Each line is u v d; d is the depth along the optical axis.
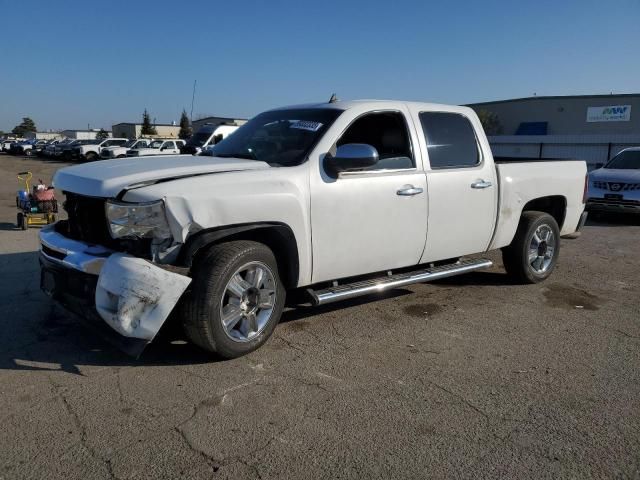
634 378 4.03
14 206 13.35
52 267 4.18
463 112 5.71
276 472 2.82
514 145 38.38
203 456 2.94
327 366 4.09
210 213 3.77
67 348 4.27
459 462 2.96
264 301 4.23
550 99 51.50
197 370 3.95
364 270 4.87
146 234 3.67
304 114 5.02
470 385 3.86
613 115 48.62
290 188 4.22
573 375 4.06
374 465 2.91
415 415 3.43
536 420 3.41
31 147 52.31
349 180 4.59
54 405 3.42
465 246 5.64
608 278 6.93
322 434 3.18
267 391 3.67
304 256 4.39
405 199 4.95
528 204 6.50
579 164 6.93
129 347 3.68
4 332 4.57
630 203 11.53
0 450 2.95
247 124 5.50
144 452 2.96
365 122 4.93
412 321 5.14
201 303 3.85
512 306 5.67
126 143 38.81
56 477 2.74
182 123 56.88
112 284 3.62
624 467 2.95
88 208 4.05
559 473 2.88
